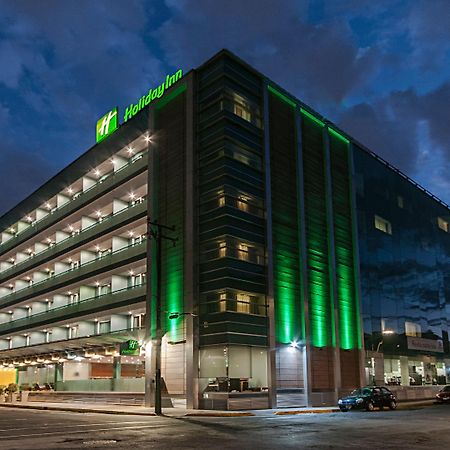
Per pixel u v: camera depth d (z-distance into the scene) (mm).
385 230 55344
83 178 57531
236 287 36562
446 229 69375
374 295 50719
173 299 39031
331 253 46000
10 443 16219
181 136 42062
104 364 58531
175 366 38000
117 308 46625
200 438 17562
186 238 39031
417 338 56375
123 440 16891
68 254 58500
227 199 37812
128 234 50062
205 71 42125
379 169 57000
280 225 41562
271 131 43219
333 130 51031
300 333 40812
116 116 52531
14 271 72188
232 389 34375
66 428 21297
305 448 14953
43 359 58438
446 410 35875
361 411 35344
